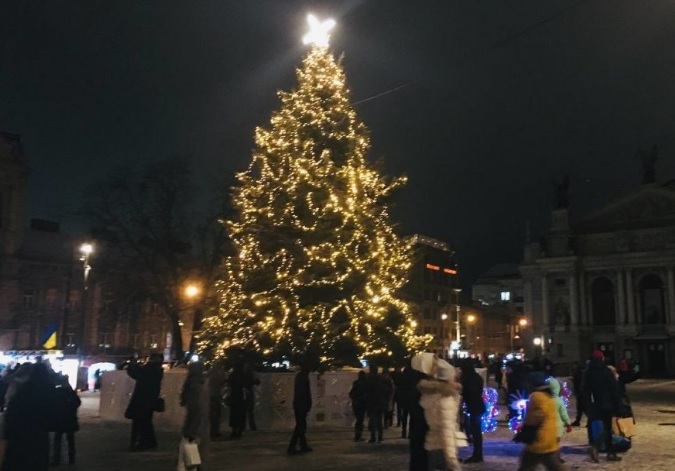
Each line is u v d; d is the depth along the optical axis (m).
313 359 25.39
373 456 15.43
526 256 102.81
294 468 13.73
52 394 7.78
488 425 20.83
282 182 27.56
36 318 72.06
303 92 29.06
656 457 15.09
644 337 90.50
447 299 105.44
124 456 15.68
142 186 48.97
